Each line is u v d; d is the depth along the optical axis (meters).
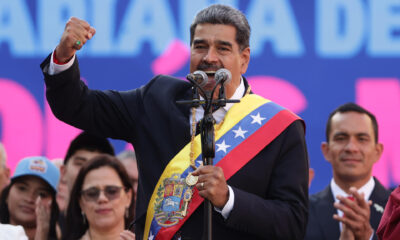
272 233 12.82
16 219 20.28
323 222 19.03
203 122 12.42
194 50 13.75
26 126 27.66
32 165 20.41
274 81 27.58
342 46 27.67
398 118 27.42
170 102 13.93
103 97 14.12
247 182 13.30
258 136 13.62
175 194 13.18
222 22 13.67
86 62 27.77
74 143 20.36
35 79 27.86
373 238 18.34
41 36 27.94
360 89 27.58
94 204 17.75
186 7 27.67
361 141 19.42
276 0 27.59
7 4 27.97
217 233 13.03
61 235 18.94
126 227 18.06
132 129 14.14
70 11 27.89
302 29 27.62
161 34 27.77
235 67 13.75
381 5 27.67
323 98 27.55
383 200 19.14
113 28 27.78
